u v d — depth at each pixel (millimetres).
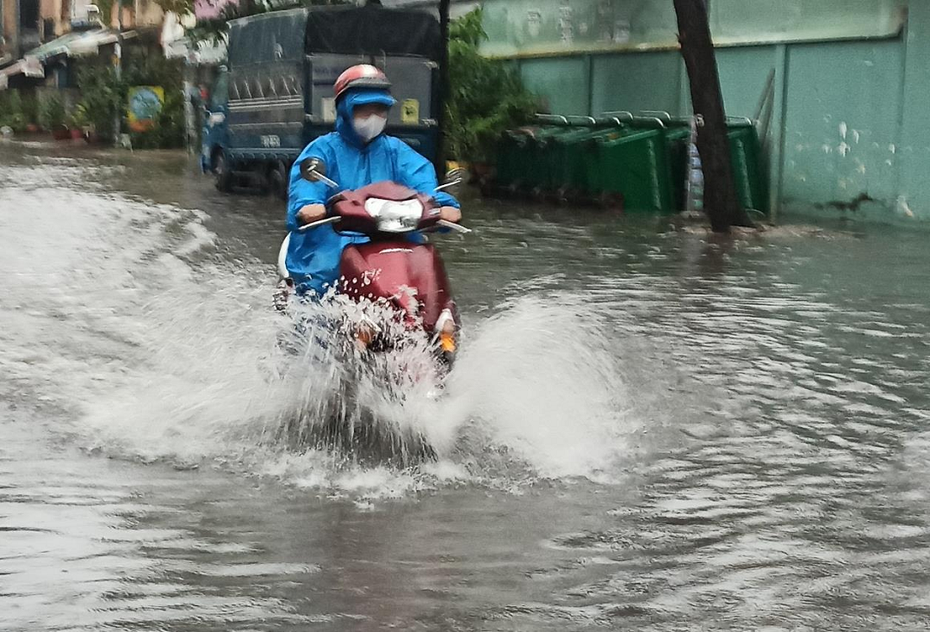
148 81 52469
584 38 31172
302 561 6160
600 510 7043
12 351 10797
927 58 21812
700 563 6227
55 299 13453
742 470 7867
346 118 8500
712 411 9297
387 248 8086
